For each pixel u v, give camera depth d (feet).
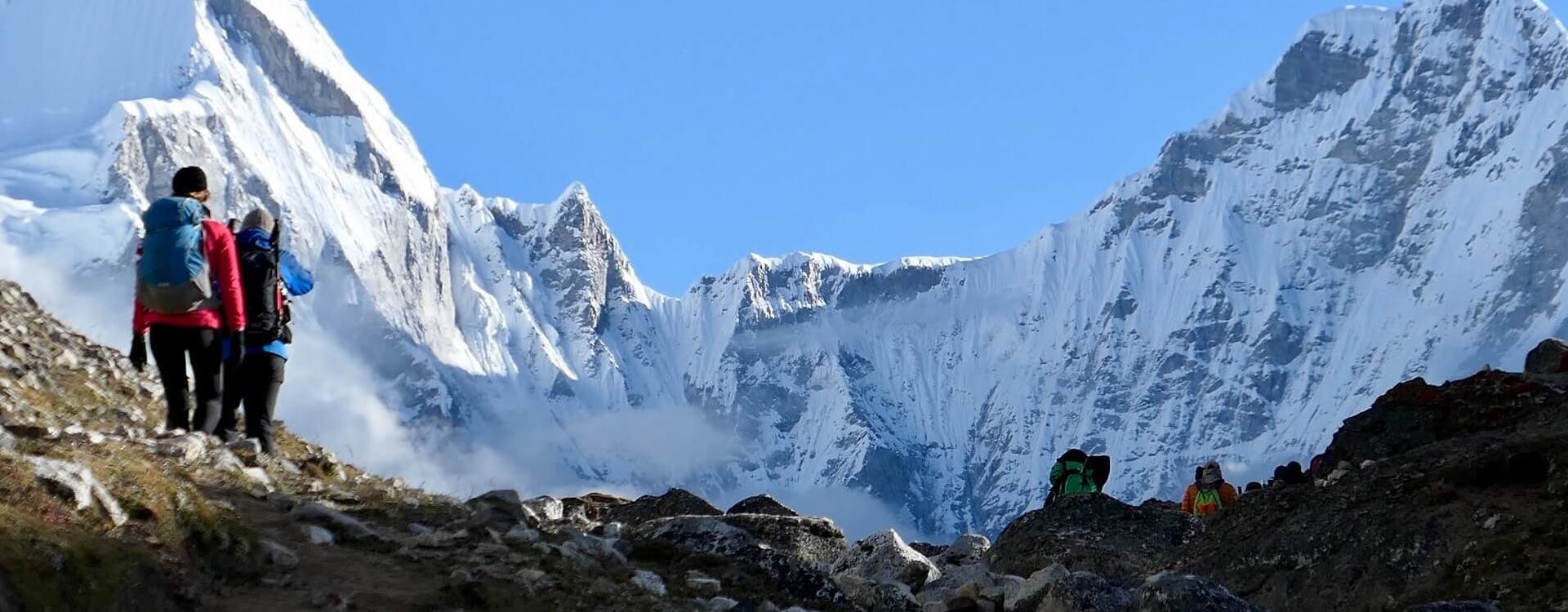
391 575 39.24
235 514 40.91
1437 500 54.65
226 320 53.31
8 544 30.66
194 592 34.35
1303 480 70.18
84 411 53.31
